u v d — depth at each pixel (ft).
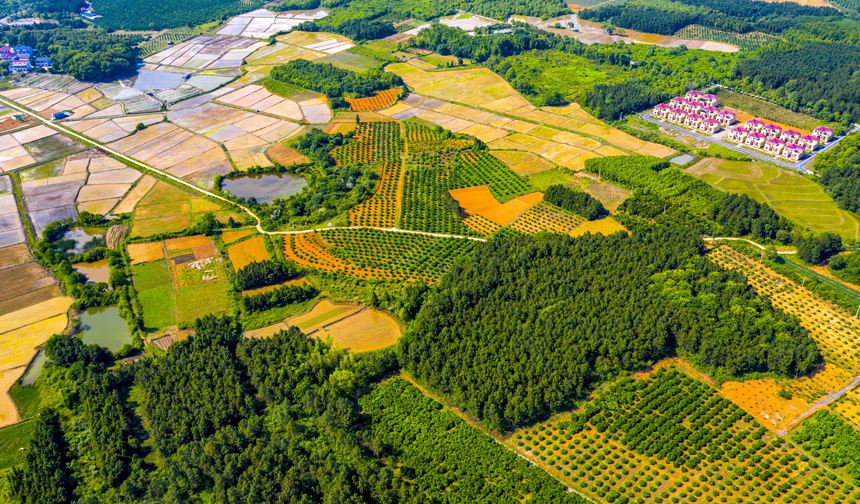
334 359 570.87
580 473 485.56
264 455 479.00
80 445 509.35
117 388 565.12
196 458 480.23
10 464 500.33
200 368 569.23
